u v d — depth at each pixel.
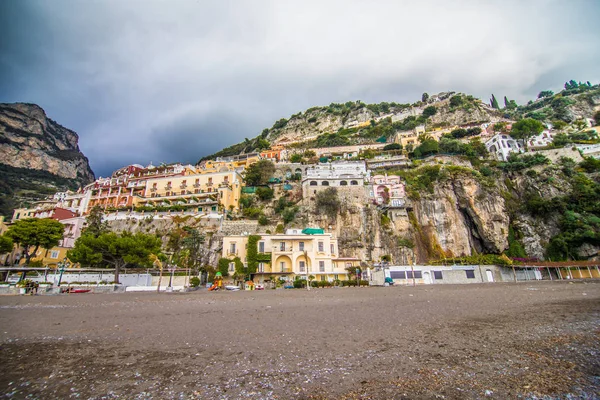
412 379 6.98
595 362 7.94
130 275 50.56
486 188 82.25
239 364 8.24
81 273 49.03
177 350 9.72
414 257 70.69
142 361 8.59
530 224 80.00
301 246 59.88
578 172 84.62
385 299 25.12
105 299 29.30
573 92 176.62
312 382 6.89
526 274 63.25
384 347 9.68
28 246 58.25
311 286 51.44
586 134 108.12
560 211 77.00
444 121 152.38
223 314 17.72
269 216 80.44
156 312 18.94
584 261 65.75
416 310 17.94
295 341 10.68
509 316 15.17
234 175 90.75
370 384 6.71
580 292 27.67
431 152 104.69
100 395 6.27
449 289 36.66
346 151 125.81
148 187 94.31
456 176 83.56
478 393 6.16
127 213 76.38
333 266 60.19
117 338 11.49
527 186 85.50
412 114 165.00
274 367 7.96
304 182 83.44
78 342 10.91
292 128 192.50
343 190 80.06
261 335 11.74
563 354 8.70
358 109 187.38
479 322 13.69
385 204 77.00
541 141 106.62
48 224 60.12
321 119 191.38
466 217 82.06
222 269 57.31
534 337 10.68
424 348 9.51
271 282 53.84
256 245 59.16
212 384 6.84
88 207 92.19
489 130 121.69
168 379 7.18
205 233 69.44
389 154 113.81
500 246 77.00
